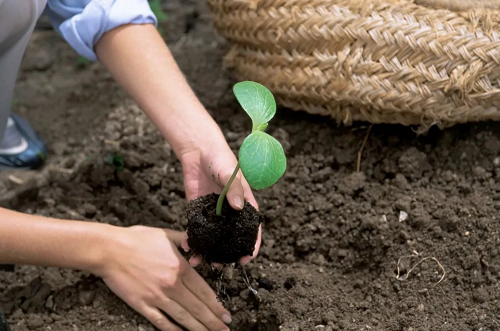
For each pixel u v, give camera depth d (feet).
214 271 3.60
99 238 3.45
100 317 3.68
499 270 3.60
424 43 3.76
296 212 3.99
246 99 3.10
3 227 3.35
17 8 3.65
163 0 5.59
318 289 3.75
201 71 4.83
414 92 3.79
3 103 4.11
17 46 3.88
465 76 3.71
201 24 5.35
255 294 3.70
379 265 3.80
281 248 3.94
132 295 3.49
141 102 3.73
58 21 4.00
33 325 3.65
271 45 4.09
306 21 3.93
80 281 3.78
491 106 3.80
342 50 3.90
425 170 4.01
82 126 4.70
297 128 4.27
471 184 3.93
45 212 4.13
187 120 3.62
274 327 3.67
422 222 3.78
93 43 3.80
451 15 3.82
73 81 5.09
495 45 3.71
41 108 4.89
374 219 3.83
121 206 4.07
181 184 4.16
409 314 3.57
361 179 4.00
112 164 4.25
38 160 4.46
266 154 2.96
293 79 4.04
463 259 3.67
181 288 3.48
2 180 4.41
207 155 3.53
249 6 4.05
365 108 3.99
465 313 3.54
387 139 4.14
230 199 3.28
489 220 3.73
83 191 4.19
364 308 3.67
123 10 3.72
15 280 3.81
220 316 3.54
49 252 3.42
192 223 3.33
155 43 3.78
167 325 3.52
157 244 3.51
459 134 4.07
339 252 3.86
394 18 3.83
